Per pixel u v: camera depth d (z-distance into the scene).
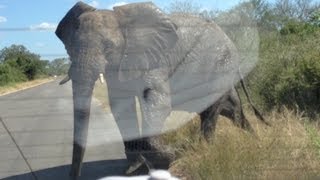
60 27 6.15
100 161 6.93
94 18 6.11
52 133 8.42
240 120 8.51
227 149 5.93
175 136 7.40
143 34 6.38
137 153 6.45
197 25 7.70
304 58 11.73
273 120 8.56
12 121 7.54
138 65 6.35
